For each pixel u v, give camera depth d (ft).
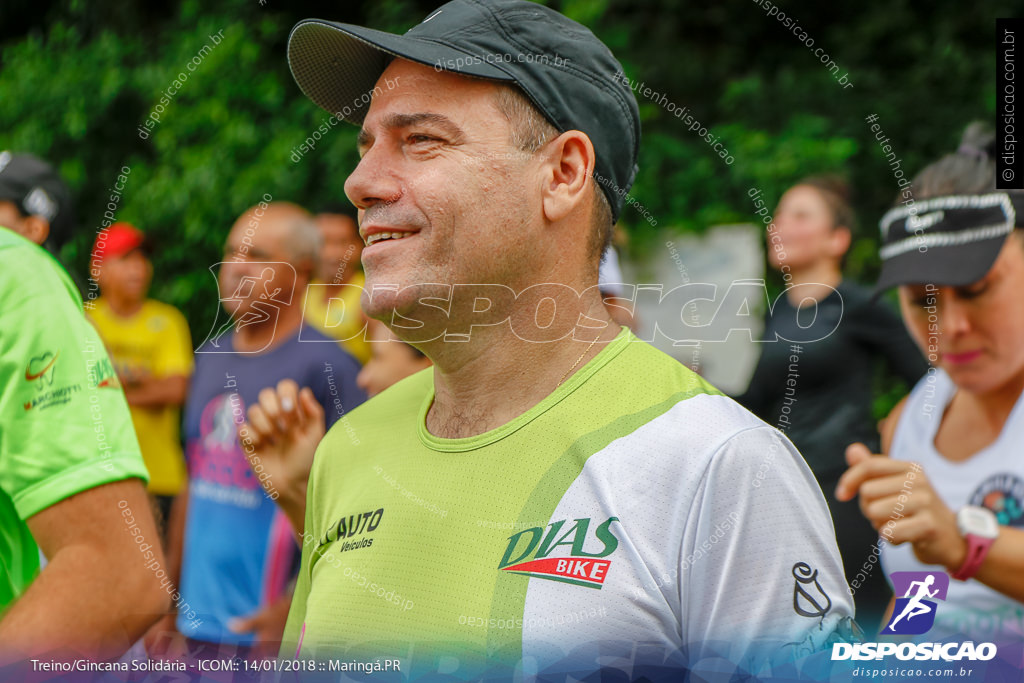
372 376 5.78
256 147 11.13
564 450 3.14
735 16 12.25
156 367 9.09
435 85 3.26
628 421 3.12
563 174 3.31
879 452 5.77
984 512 5.22
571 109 3.29
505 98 3.23
